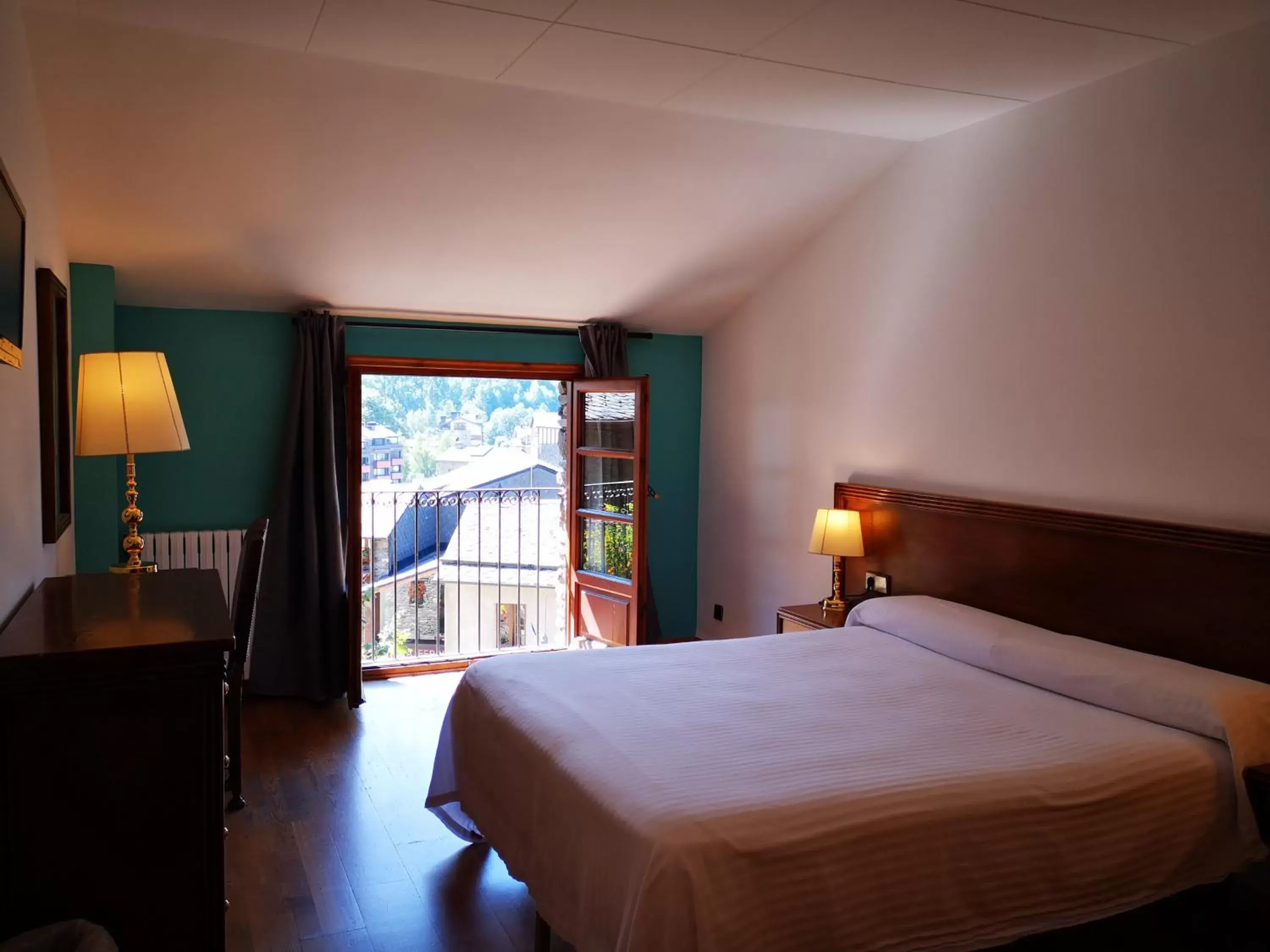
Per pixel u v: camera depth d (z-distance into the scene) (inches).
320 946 106.8
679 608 239.3
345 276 184.5
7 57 97.2
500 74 127.2
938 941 85.2
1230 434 116.3
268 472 197.9
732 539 224.4
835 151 164.1
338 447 198.1
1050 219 139.9
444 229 172.6
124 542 129.3
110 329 171.2
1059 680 119.2
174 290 183.0
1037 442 143.0
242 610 130.9
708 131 152.6
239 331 194.5
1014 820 88.8
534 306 207.6
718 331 228.5
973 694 119.0
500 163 154.9
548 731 104.6
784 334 202.8
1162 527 121.3
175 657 76.1
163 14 109.3
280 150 145.2
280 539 191.8
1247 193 113.7
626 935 78.7
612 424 211.8
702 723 106.7
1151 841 95.1
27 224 108.3
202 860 78.2
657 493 234.2
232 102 133.2
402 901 117.2
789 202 178.2
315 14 107.0
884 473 174.6
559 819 94.9
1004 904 88.0
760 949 77.9
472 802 121.1
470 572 273.4
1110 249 131.1
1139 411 127.5
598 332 217.8
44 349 117.9
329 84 131.3
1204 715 102.8
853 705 114.0
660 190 168.7
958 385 157.4
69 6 108.7
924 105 141.6
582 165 158.4
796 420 199.6
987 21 108.1
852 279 181.6
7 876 74.1
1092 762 96.5
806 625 168.4
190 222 160.2
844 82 130.5
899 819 85.0
